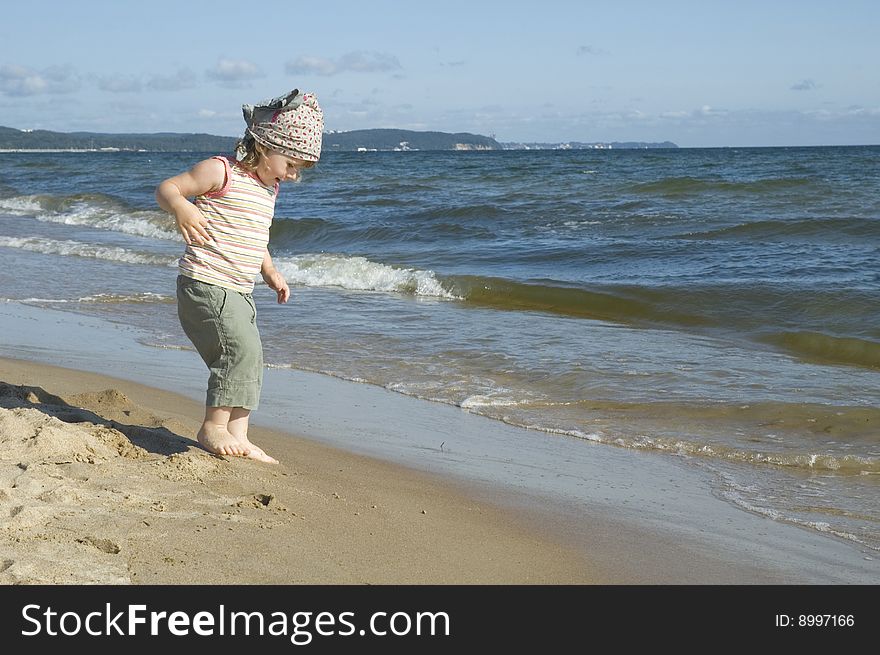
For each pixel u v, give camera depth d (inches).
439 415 211.6
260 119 145.6
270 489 140.9
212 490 136.2
